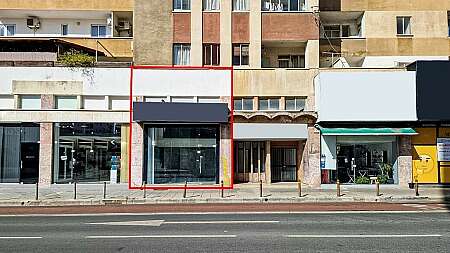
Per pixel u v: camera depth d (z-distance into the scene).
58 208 18.08
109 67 26.78
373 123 25.61
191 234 11.22
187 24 29.17
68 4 32.44
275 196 21.08
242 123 26.22
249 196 21.06
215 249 9.45
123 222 13.42
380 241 10.27
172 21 29.19
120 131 26.48
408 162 25.50
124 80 26.73
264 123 26.25
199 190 24.23
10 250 9.56
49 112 26.12
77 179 26.25
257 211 16.23
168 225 12.71
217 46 29.20
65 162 26.20
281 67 30.59
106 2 32.59
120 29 33.97
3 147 26.03
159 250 9.39
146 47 29.03
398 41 31.53
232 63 29.09
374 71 26.47
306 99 27.94
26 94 26.38
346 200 20.48
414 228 12.08
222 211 16.30
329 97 25.33
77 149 26.28
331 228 12.09
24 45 28.62
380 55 31.41
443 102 25.11
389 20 31.67
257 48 28.98
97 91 26.58
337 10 31.59
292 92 27.83
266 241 10.30
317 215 14.93
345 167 25.91
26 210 17.39
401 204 18.98
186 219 13.98
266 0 29.67
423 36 31.61
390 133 24.84
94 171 26.31
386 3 31.75
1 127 26.11
